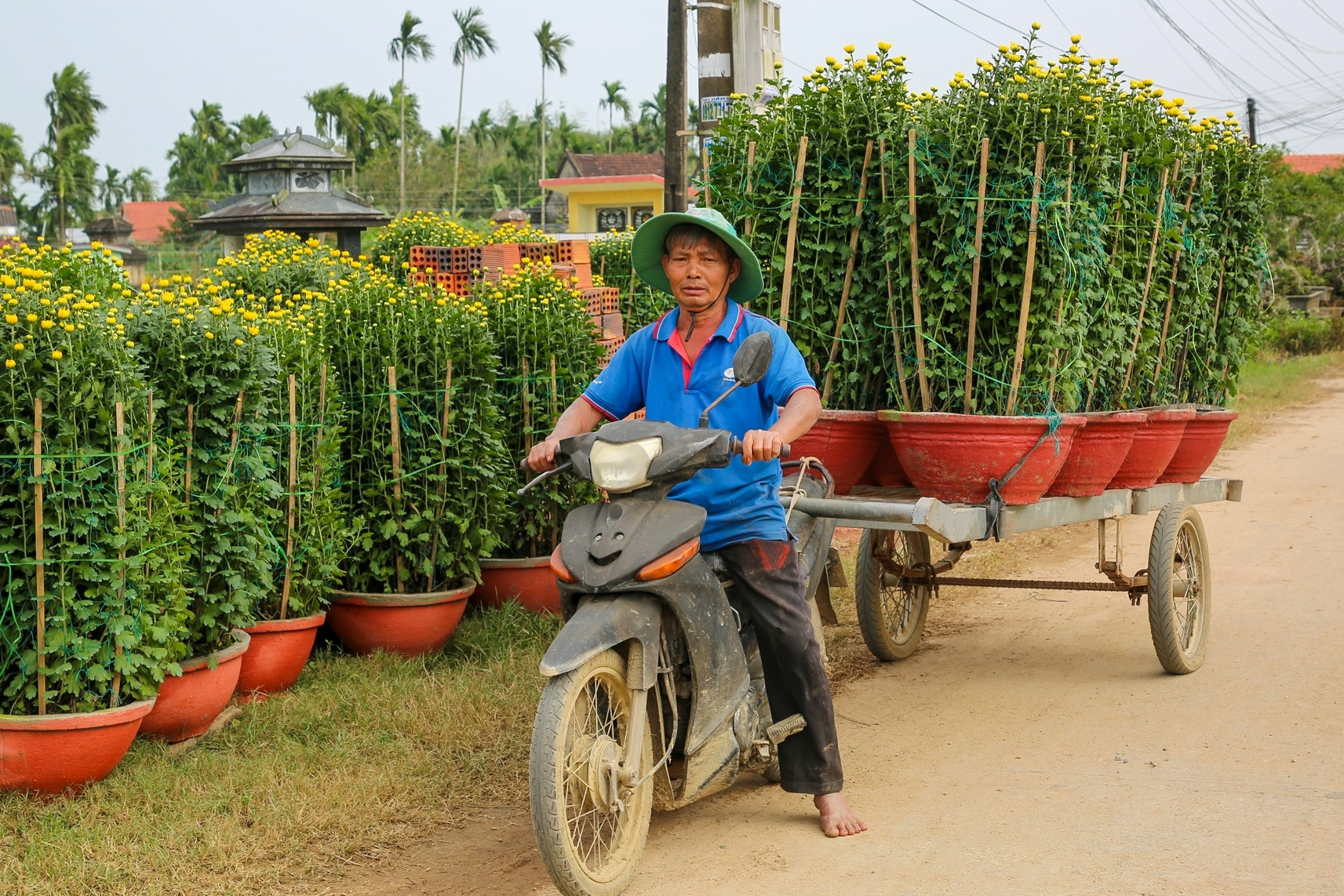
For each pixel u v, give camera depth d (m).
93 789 4.36
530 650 6.22
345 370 6.23
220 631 5.07
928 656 6.54
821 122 5.37
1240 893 3.67
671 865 3.99
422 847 4.17
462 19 56.38
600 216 36.69
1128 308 5.76
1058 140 4.95
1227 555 8.73
